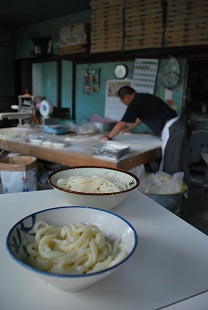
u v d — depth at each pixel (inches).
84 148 94.0
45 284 24.4
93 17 158.2
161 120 114.4
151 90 160.9
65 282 20.3
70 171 46.6
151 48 138.6
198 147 155.3
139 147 100.2
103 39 155.8
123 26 146.5
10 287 23.9
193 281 25.7
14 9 192.4
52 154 92.1
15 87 257.0
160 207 42.0
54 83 222.8
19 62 253.9
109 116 186.4
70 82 208.1
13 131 128.3
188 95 153.0
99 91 189.6
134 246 23.7
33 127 142.9
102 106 190.1
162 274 26.5
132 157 83.7
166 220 37.7
